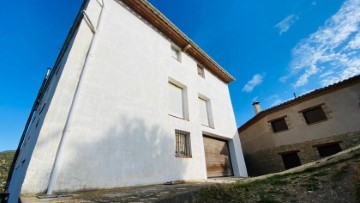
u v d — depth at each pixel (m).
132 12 7.24
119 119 5.05
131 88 5.77
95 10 5.70
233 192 3.22
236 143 10.23
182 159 6.60
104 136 4.54
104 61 5.31
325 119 10.43
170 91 7.88
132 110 5.52
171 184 5.25
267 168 12.77
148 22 7.88
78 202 2.44
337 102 10.21
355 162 3.82
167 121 6.62
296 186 3.30
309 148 10.71
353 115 9.60
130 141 5.09
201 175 7.05
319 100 10.85
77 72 4.61
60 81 4.21
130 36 6.63
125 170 4.68
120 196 2.89
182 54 9.36
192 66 9.69
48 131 3.71
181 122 7.30
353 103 9.73
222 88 11.80
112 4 6.53
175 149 6.64
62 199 2.71
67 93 4.25
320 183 3.23
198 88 9.32
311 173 3.98
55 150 3.69
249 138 15.03
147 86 6.38
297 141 11.29
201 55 10.37
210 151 8.62
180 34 8.91
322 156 10.21
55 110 3.94
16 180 5.50
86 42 5.09
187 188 3.65
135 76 6.09
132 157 4.98
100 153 4.32
